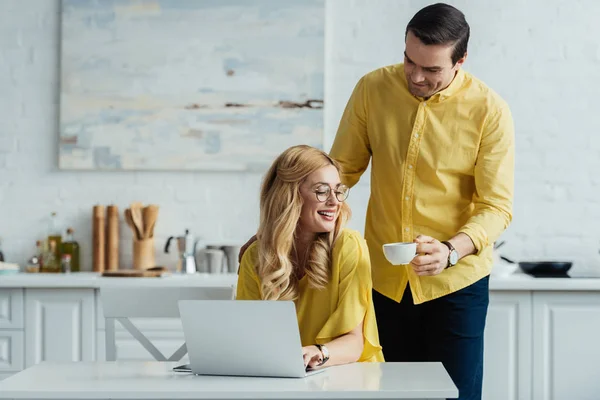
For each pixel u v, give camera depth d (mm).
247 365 2186
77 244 4992
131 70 5008
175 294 2939
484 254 2986
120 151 5016
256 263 2639
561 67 4926
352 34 4992
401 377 2158
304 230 2607
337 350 2373
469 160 2971
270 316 2131
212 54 4984
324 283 2518
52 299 4539
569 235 4922
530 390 4391
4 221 5066
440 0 4957
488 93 2967
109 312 2932
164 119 5008
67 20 5016
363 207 4957
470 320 2949
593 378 4379
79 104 5027
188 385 2068
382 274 3053
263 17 4969
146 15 5004
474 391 2982
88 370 2326
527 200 4938
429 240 2691
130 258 5039
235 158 4992
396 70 3076
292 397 1979
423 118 2982
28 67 5066
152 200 5043
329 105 5004
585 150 4926
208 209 5035
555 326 4391
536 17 4926
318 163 2578
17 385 2086
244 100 4980
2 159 5070
